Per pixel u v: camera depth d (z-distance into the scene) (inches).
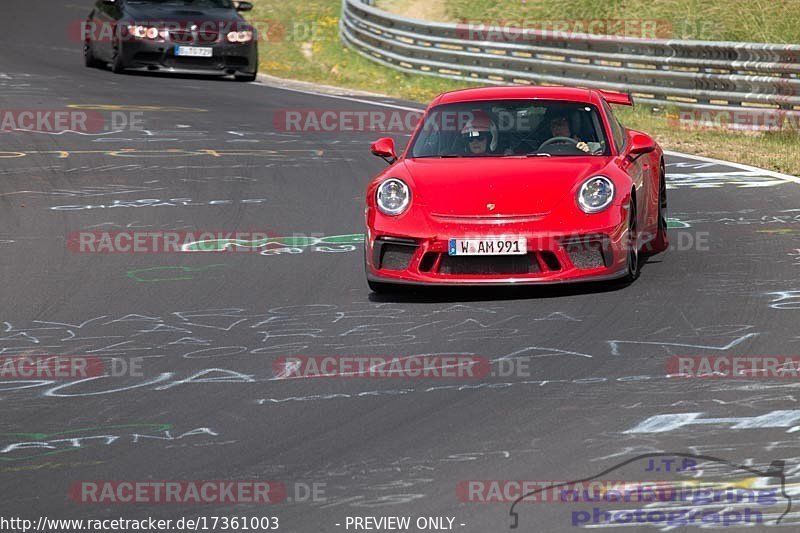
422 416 814.5
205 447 770.8
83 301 1206.3
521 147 1264.8
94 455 764.0
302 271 1315.2
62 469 739.4
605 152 1248.8
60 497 691.4
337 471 715.4
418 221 1160.8
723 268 1244.5
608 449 732.0
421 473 705.6
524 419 797.9
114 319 1131.9
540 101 1317.7
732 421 775.7
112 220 1603.1
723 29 3688.5
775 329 995.9
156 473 725.9
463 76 3110.2
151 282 1279.5
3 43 3602.4
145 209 1669.5
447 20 4040.4
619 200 1158.3
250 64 3016.7
